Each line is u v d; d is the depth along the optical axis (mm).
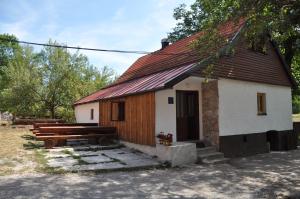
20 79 31750
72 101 31875
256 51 15906
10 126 26312
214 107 13672
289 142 17359
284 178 9844
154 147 12680
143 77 17469
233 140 13984
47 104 32406
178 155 11664
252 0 9430
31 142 16344
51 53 32781
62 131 15211
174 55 17031
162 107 12969
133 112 14406
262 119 15781
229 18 10508
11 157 12039
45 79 32594
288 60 22172
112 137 15836
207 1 11414
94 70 36219
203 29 11734
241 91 14742
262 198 7723
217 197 7766
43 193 7695
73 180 9070
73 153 13266
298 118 37375
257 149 15211
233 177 9906
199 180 9469
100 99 17469
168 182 9156
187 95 14297
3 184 8461
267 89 16406
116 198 7484
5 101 32656
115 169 10477
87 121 22312
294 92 25094
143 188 8438
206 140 13930
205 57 13258
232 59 14398
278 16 9094
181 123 14031
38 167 10461
